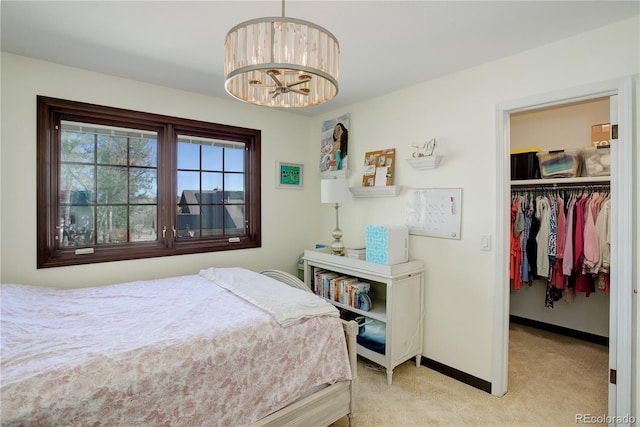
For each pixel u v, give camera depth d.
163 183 2.83
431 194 2.62
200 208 3.07
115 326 1.61
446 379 2.49
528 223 3.27
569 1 1.58
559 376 2.52
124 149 2.68
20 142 2.21
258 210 3.34
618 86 1.77
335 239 3.09
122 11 1.68
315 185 3.78
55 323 1.65
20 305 1.81
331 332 1.83
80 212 2.51
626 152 1.76
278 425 1.57
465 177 2.42
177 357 1.36
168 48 2.10
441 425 1.95
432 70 2.44
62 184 2.44
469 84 2.39
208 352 1.43
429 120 2.64
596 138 3.05
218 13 1.70
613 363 1.86
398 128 2.87
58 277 2.35
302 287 2.38
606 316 3.13
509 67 2.19
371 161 3.07
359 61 2.28
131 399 1.23
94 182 2.56
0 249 2.16
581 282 3.01
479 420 1.99
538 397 2.24
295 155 3.63
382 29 1.85
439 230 2.57
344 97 3.07
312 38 1.17
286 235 3.57
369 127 3.12
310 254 3.17
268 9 1.66
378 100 3.04
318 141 3.69
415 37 1.95
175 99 2.83
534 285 3.62
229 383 1.46
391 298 2.40
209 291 2.21
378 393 2.29
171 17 1.74
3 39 1.98
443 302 2.56
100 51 2.14
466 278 2.42
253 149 3.34
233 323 1.63
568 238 2.99
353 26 1.82
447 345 2.54
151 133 2.80
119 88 2.57
